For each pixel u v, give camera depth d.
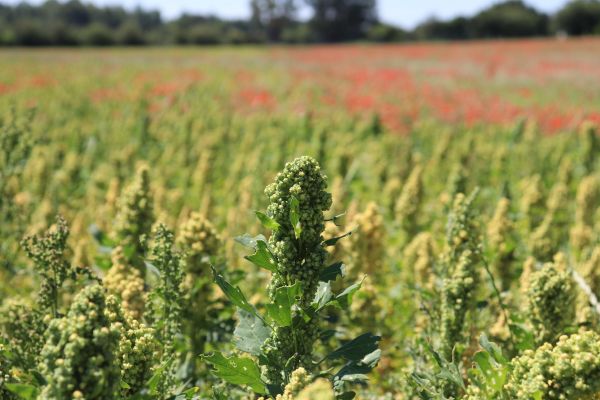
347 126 19.42
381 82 28.33
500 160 13.52
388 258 8.55
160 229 4.40
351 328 5.70
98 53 60.78
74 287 5.07
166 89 25.23
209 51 64.62
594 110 21.64
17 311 3.96
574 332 4.55
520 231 9.36
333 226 5.78
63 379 2.70
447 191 10.36
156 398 3.44
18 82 28.38
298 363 3.63
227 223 9.45
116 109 23.08
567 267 6.19
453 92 26.20
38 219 7.58
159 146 16.03
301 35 114.69
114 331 2.87
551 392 3.35
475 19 99.25
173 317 4.28
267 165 12.46
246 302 3.56
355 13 112.19
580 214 9.38
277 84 31.98
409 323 6.39
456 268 5.02
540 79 32.81
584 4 92.44
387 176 12.17
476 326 5.17
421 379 3.91
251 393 4.13
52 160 12.51
